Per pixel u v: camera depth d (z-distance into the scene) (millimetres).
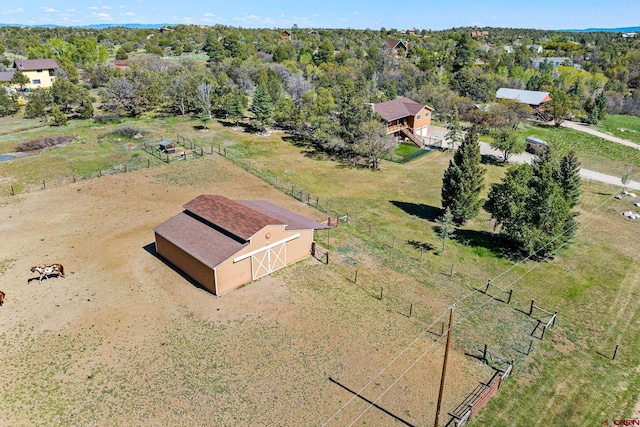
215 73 88062
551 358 22500
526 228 31375
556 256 32781
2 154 48375
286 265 29562
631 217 39812
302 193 41969
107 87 71000
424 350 22500
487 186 46469
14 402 18406
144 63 93625
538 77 97812
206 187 41750
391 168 50406
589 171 53344
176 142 54562
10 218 34219
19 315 23609
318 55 110438
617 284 29500
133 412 18156
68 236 31922
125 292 25906
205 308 24859
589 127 75375
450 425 18203
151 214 35750
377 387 20000
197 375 20203
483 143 63000
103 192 39625
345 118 50406
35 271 26016
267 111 60344
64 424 17500
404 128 60094
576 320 25703
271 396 19234
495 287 28641
